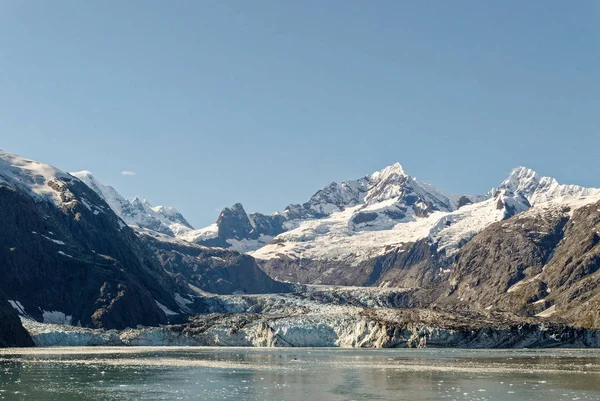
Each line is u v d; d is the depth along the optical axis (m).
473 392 151.62
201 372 190.12
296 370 196.75
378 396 146.25
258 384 164.88
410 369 199.62
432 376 180.50
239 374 185.50
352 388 158.12
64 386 159.25
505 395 147.25
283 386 161.50
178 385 162.38
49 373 183.88
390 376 180.75
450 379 174.12
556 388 157.50
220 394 148.62
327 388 158.00
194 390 154.12
